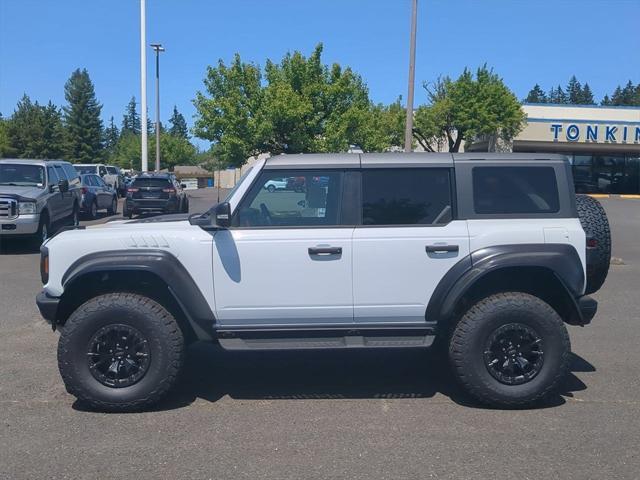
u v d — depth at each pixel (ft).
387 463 15.35
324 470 15.01
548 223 19.07
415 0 71.97
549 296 19.99
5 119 247.09
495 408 18.93
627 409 18.93
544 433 17.13
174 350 18.60
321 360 23.89
